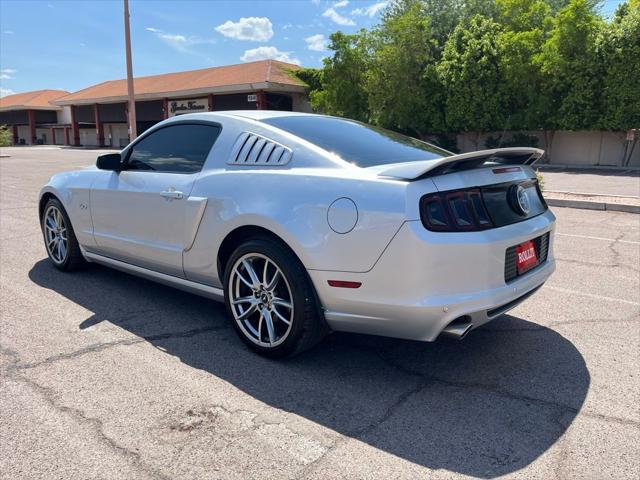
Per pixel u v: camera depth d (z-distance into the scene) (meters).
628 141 20.16
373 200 2.86
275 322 3.40
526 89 21.27
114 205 4.32
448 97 22.72
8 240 6.72
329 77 26.52
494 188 3.11
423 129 24.44
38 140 58.25
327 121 3.97
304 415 2.76
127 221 4.23
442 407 2.85
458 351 3.56
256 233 3.41
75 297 4.53
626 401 2.91
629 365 3.35
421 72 24.02
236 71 37.66
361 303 2.94
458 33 22.53
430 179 2.85
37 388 2.98
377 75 24.34
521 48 21.03
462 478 2.28
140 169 4.23
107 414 2.73
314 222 3.02
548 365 3.35
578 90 19.97
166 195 3.82
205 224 3.58
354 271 2.91
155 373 3.19
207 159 3.75
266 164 3.42
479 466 2.36
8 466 2.31
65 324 3.93
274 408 2.82
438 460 2.40
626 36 18.55
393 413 2.79
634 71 18.70
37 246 6.40
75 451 2.42
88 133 52.94
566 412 2.80
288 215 3.11
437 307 2.76
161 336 3.74
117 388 3.00
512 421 2.72
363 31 25.69
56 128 56.91
